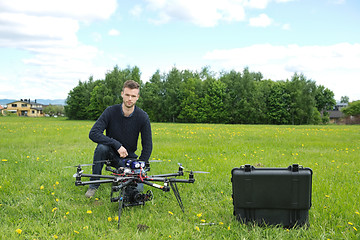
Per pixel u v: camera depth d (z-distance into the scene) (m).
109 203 4.22
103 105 67.94
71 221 3.60
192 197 4.58
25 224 3.47
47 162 7.06
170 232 3.32
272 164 7.21
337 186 5.05
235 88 61.62
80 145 10.73
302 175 3.23
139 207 4.09
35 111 136.00
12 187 4.82
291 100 60.12
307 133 17.70
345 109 68.75
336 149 10.34
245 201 3.38
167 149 9.66
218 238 3.23
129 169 3.80
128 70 71.88
